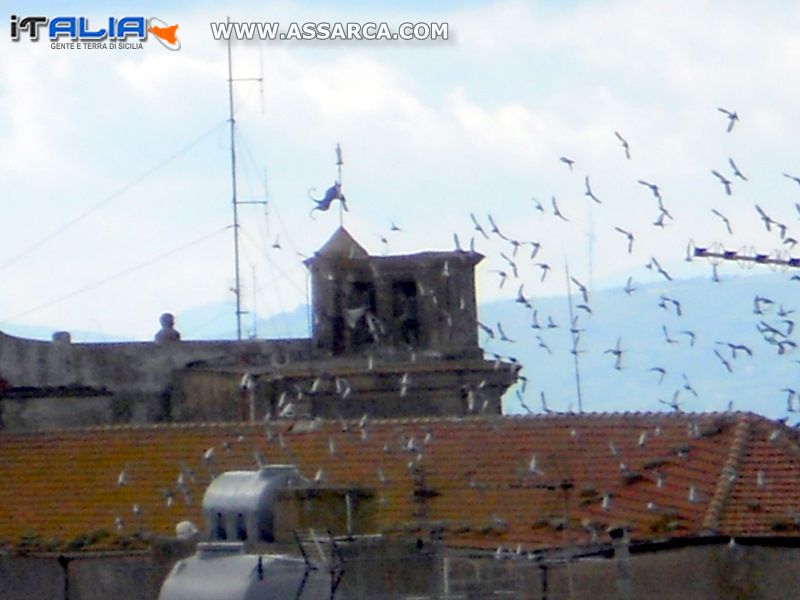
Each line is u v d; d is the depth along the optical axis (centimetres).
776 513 5194
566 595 4512
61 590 5088
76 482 5784
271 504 4506
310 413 7144
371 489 4891
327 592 3972
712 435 5562
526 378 6069
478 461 5591
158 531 5469
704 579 4719
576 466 5522
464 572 4419
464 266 7594
